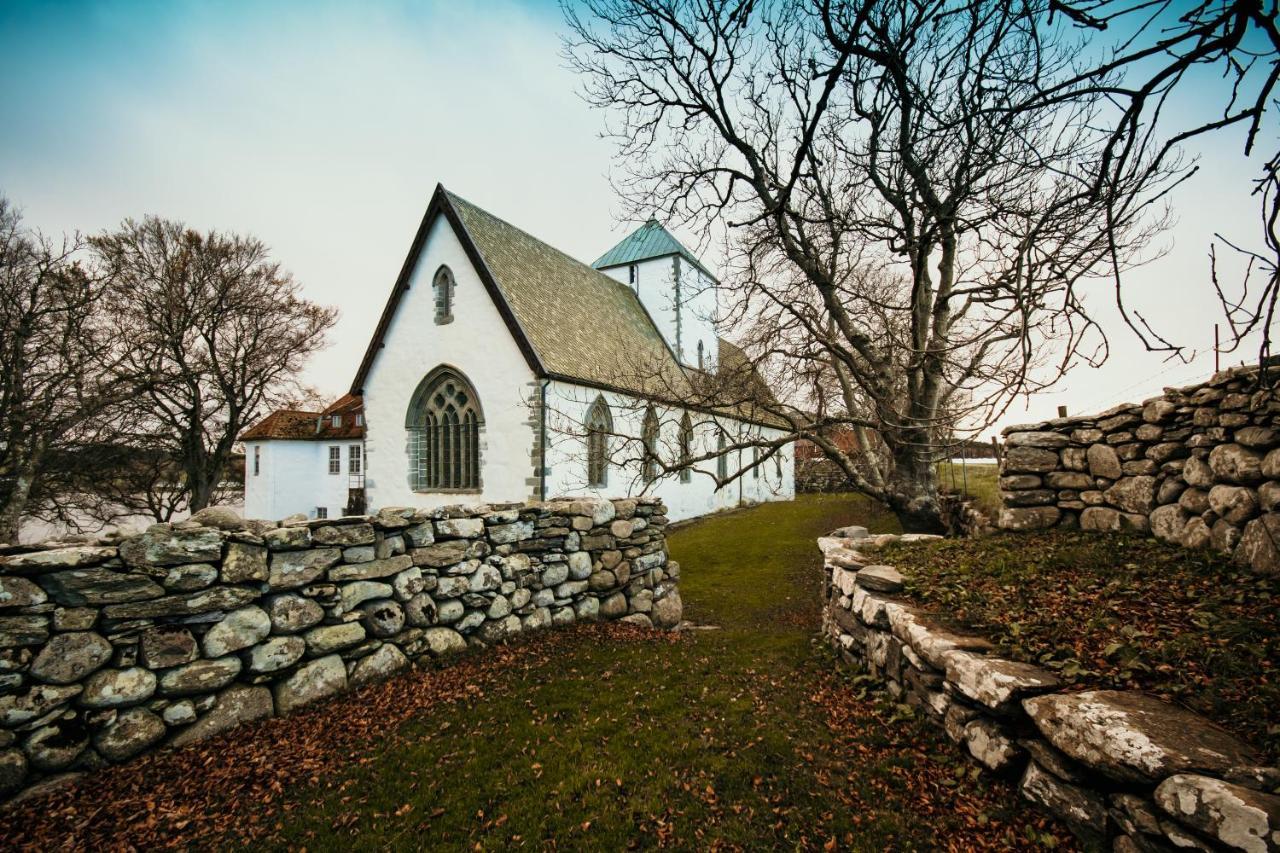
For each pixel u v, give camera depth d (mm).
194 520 5078
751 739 4562
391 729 4906
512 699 5523
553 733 4820
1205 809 2285
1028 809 3188
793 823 3475
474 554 7172
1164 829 2443
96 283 20531
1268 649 3328
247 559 5090
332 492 35062
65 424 17141
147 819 3674
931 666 4332
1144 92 2193
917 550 7023
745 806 3701
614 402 19375
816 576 13125
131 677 4336
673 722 4980
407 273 18828
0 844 3402
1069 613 4301
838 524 19750
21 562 3939
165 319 24031
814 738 4508
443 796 3930
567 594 8359
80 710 4109
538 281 20000
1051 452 7230
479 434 17234
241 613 5000
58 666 4027
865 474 12969
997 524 7844
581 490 17609
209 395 26125
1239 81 2246
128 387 20734
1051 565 5492
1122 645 3605
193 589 4730
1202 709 2932
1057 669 3559
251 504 34625
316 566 5602
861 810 3533
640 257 27906
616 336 22234
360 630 5871
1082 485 6883
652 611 9375
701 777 4059
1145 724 2744
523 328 16422
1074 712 2951
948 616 4781
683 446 13656
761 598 11461
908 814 3436
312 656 5457
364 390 19891
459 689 5773
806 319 9906
